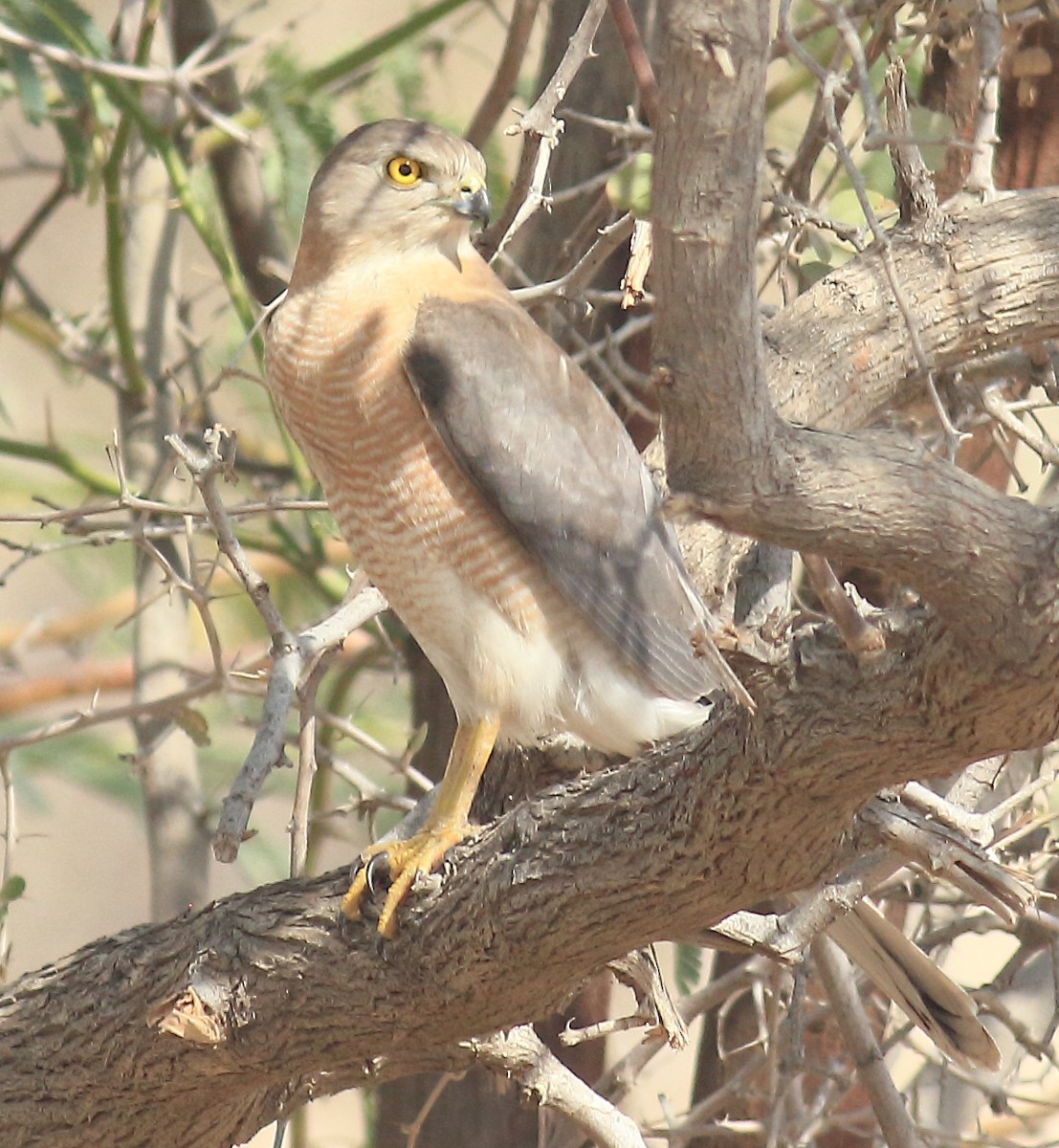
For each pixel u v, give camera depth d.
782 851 5.54
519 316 8.04
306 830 7.73
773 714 5.14
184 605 11.16
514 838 6.09
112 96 10.08
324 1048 6.71
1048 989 9.48
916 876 9.23
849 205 8.58
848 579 9.36
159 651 11.08
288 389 7.83
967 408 8.80
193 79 10.16
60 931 15.91
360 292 7.81
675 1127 8.96
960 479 4.57
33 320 12.45
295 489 11.94
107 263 10.88
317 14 14.18
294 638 7.18
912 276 8.12
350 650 11.82
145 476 11.27
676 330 4.22
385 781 12.20
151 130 10.05
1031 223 8.16
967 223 8.18
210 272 11.30
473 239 8.76
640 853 5.75
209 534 10.66
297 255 8.18
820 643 5.05
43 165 11.90
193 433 11.46
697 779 5.51
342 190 7.95
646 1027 7.87
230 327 11.93
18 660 11.32
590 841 5.86
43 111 9.59
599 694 7.77
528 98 11.77
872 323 8.11
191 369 12.12
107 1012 6.84
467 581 7.70
